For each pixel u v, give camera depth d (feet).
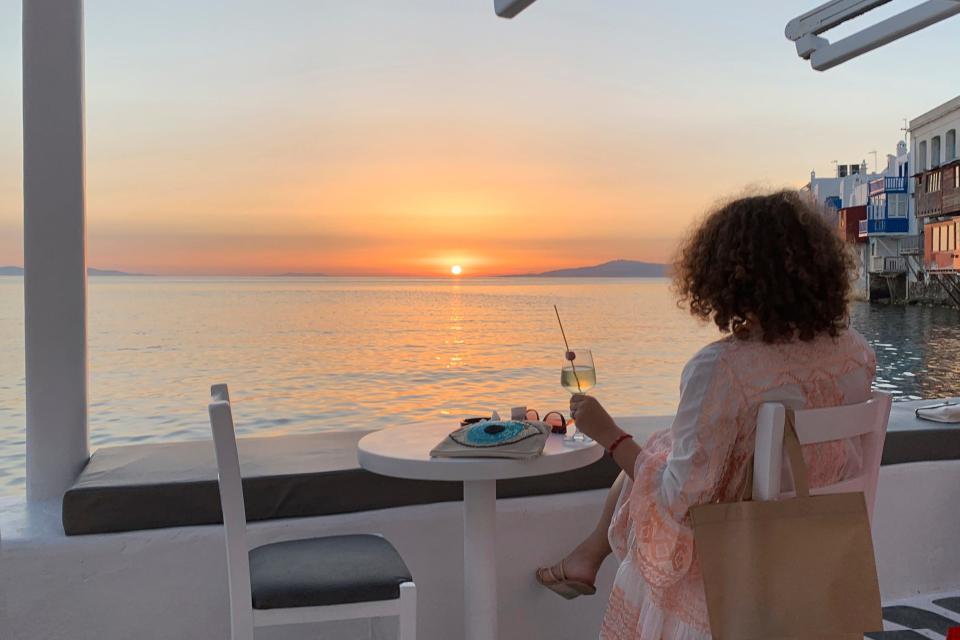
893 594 9.80
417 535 8.20
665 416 11.12
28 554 7.52
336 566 6.21
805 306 5.08
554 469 6.41
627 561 5.71
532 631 8.54
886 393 5.41
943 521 9.91
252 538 7.85
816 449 5.19
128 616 7.65
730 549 4.80
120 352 76.33
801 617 4.79
